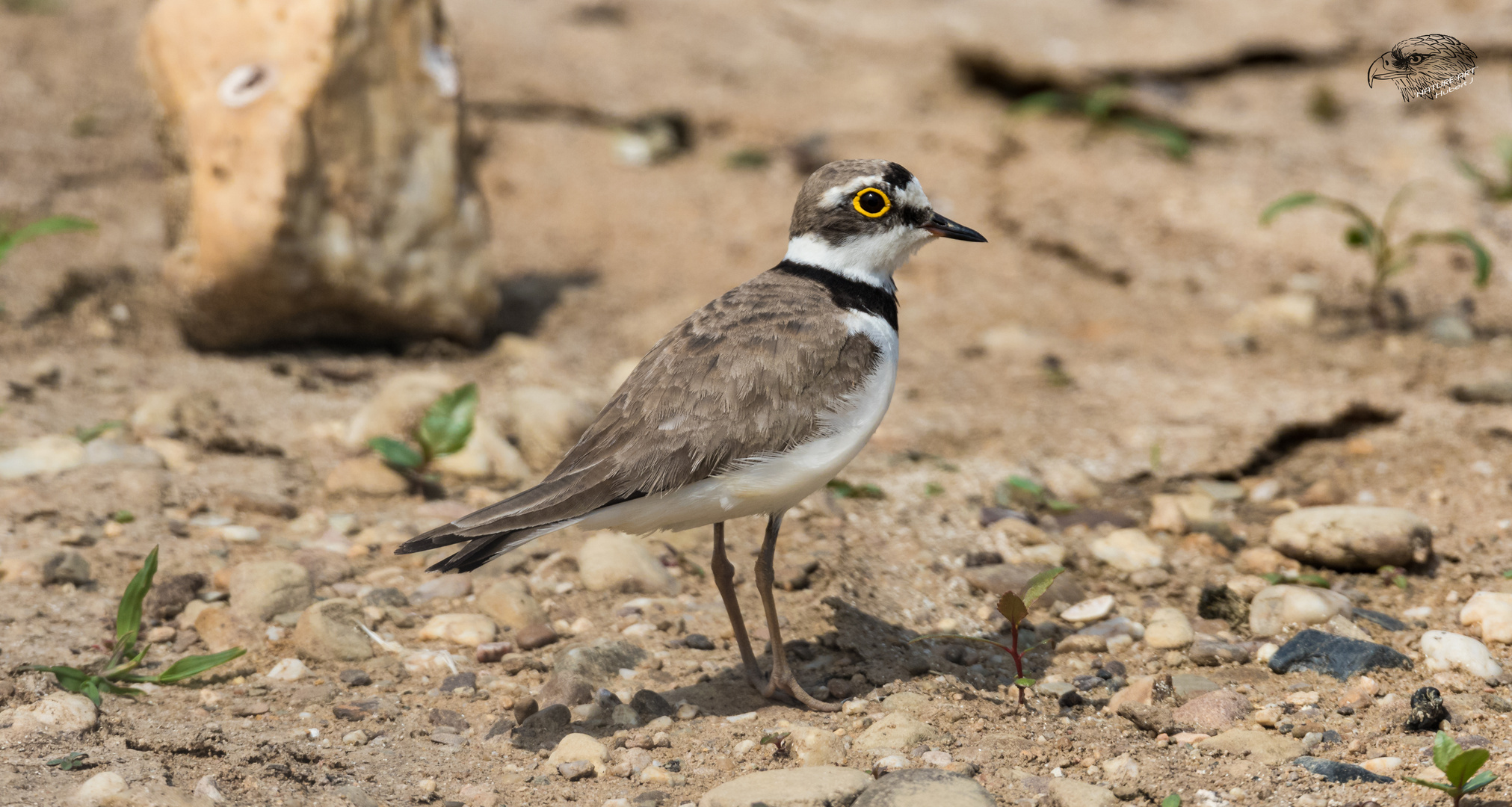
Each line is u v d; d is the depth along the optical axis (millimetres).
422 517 9781
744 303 7516
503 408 11672
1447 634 7895
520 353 12930
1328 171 16000
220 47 12000
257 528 9531
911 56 20703
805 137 17953
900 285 14625
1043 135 17609
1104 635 8281
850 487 10305
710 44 21031
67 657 7703
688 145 18328
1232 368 12422
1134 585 9062
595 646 7973
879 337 7488
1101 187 16062
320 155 11898
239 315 12305
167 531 9352
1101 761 6809
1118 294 14219
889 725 6992
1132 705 7301
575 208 16375
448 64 12688
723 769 6766
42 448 10258
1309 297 13586
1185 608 8766
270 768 6621
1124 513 10078
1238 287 14023
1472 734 6973
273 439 10891
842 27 21688
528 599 8531
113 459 10242
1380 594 8773
